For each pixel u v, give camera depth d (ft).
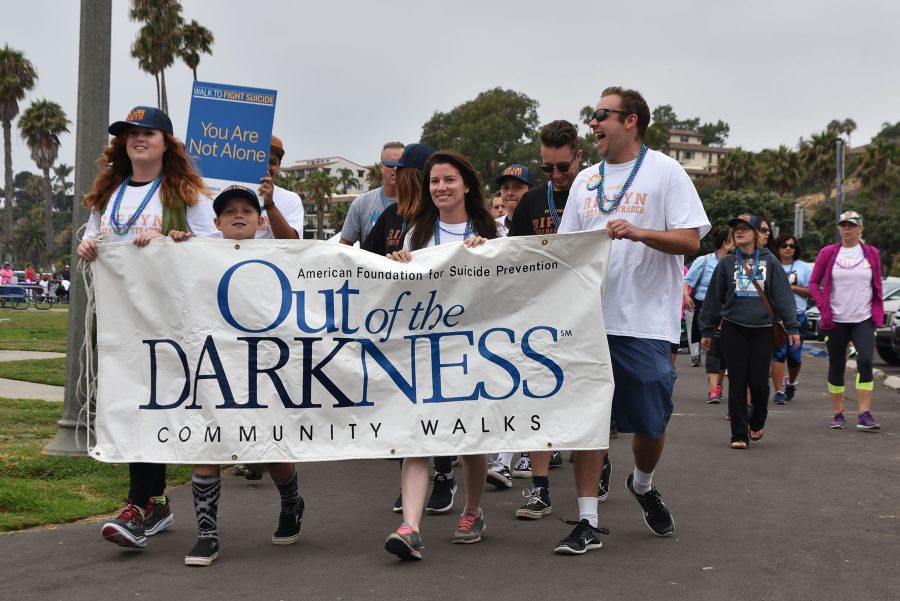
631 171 16.21
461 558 15.52
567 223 17.02
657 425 16.07
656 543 16.48
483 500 20.65
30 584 14.07
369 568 14.90
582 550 15.65
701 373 53.47
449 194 16.87
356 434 15.64
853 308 31.19
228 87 21.11
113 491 20.39
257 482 22.50
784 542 16.52
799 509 19.33
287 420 15.60
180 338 15.66
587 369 15.62
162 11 174.60
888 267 252.21
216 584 14.06
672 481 22.45
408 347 15.75
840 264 31.40
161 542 16.67
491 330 15.76
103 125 24.18
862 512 19.03
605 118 16.17
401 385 15.70
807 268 41.11
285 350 15.62
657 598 13.29
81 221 23.95
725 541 16.61
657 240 15.37
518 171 24.08
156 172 16.81
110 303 15.87
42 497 19.43
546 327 15.70
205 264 15.74
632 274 15.98
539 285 15.74
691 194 15.94
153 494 16.38
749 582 14.06
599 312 15.60
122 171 17.10
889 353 58.49
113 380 15.76
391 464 25.20
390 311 15.76
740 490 21.35
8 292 132.36
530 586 13.87
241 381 15.58
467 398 15.69
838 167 107.76
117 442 15.61
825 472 23.58
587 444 15.49
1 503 18.67
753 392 27.81
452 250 15.78
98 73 24.08
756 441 28.73
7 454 23.08
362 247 19.56
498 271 15.76
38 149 213.25
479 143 250.78
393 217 19.12
